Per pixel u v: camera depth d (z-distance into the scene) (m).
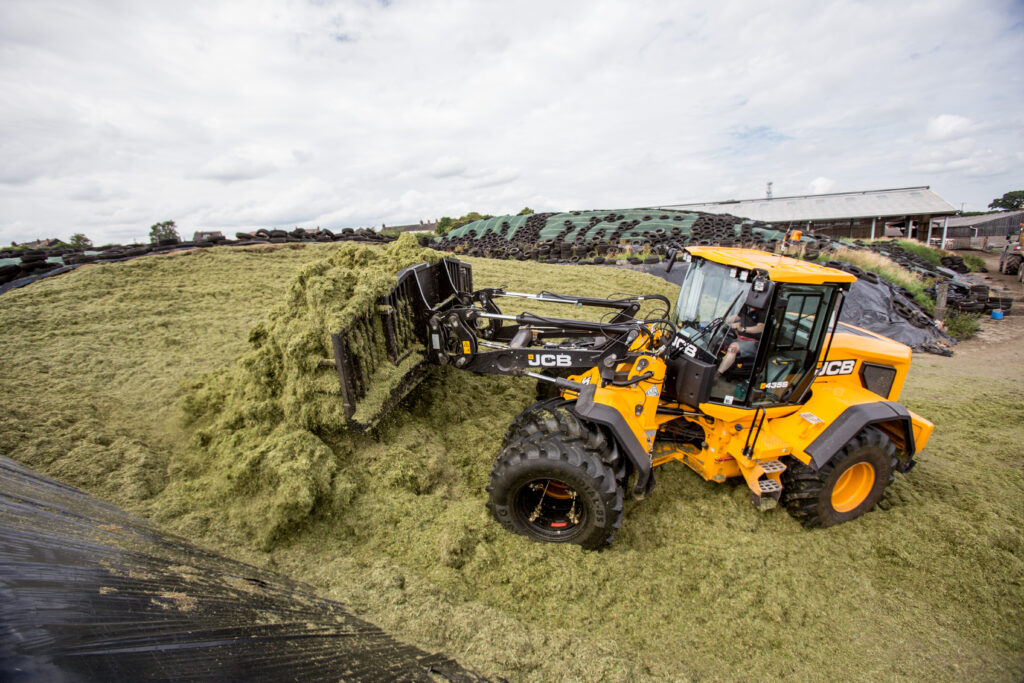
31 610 1.76
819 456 4.01
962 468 5.37
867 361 4.60
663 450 4.70
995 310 14.49
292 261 9.09
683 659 3.12
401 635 2.81
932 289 15.59
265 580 2.92
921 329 11.76
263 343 4.33
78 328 5.71
